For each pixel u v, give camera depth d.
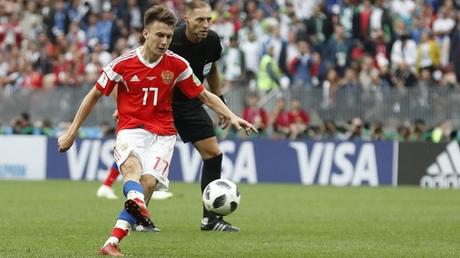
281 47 93.06
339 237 39.25
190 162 85.81
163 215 49.75
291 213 52.28
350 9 97.25
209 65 41.31
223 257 31.39
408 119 82.12
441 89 81.44
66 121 88.44
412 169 82.50
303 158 84.38
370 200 63.75
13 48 103.50
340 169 83.50
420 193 72.12
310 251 33.84
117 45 97.19
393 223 46.50
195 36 39.75
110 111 88.25
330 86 84.19
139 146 31.91
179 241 36.31
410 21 99.38
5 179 89.06
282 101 84.62
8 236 37.78
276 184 83.12
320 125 84.12
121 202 58.69
